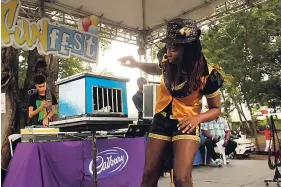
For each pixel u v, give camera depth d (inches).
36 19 199.6
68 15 221.0
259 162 250.8
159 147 67.9
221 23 393.4
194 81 64.7
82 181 124.0
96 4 217.6
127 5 230.1
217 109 66.4
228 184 167.0
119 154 140.5
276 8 379.6
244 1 219.5
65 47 202.8
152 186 68.9
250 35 386.3
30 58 232.4
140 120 152.9
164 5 232.5
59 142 117.7
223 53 399.5
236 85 418.0
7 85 204.1
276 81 384.5
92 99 108.0
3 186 109.3
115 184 136.3
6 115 201.2
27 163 106.9
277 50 379.9
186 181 59.2
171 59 64.3
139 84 189.8
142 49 261.3
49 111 177.8
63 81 115.7
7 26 172.7
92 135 108.5
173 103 67.5
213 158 238.7
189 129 61.1
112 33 247.9
